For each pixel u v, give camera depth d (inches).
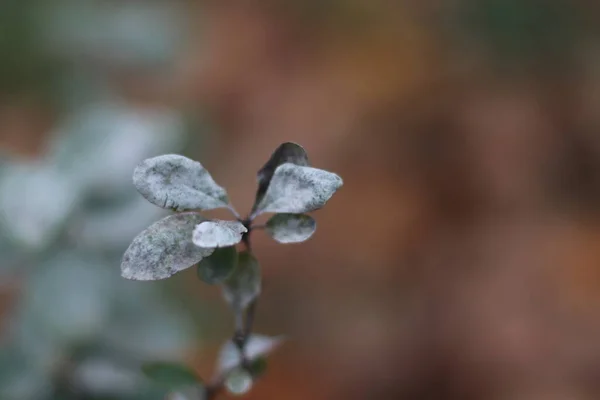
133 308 21.2
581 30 43.8
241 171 37.0
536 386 31.8
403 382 32.5
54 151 22.1
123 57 36.3
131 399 20.3
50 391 20.1
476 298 34.6
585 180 38.8
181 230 14.4
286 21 45.8
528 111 40.6
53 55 35.6
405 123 40.0
